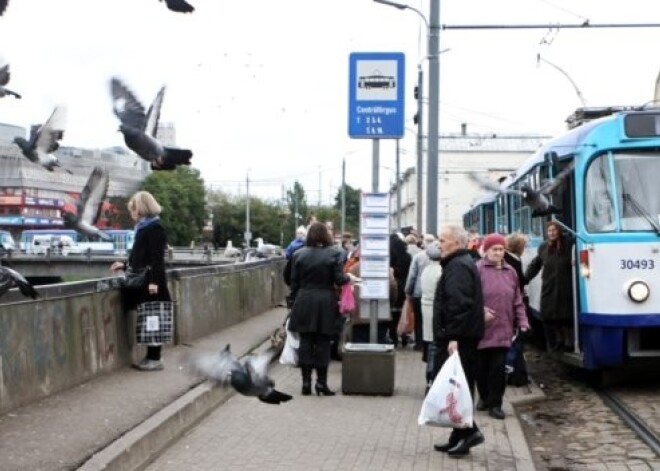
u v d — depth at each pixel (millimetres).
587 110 13711
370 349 11203
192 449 8086
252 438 8586
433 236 14328
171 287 13289
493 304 9523
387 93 12266
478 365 9812
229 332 15922
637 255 11117
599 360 11328
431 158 18500
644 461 8172
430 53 18547
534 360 15555
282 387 11773
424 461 7805
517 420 9586
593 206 11398
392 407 10320
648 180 11375
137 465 7188
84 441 7051
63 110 4289
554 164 11805
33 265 15430
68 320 9305
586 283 11305
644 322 11008
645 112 11422
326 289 11039
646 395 11484
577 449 8797
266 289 21172
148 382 9859
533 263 12477
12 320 8047
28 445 6867
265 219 95500
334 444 8391
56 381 8961
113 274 11211
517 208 16875
